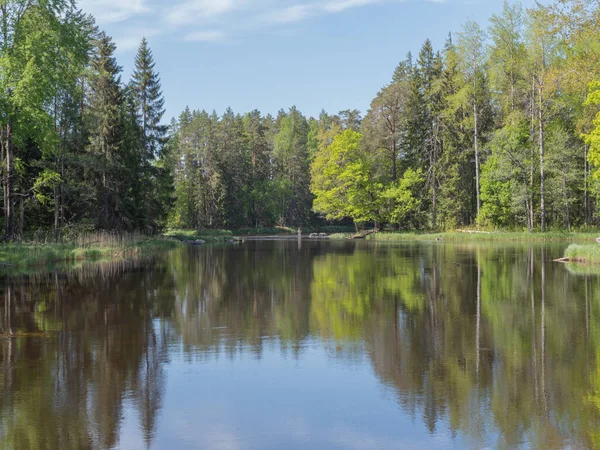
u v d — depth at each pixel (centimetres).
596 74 2762
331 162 5919
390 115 6047
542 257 2606
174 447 539
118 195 3669
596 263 2269
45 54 2653
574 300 1360
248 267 2325
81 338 989
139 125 4453
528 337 973
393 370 783
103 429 581
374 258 2733
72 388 713
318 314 1212
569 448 530
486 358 841
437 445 540
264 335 1012
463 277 1852
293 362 830
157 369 797
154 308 1294
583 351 874
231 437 562
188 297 1462
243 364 821
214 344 945
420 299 1405
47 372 782
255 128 9031
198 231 6731
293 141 9219
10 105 2578
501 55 4459
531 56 4247
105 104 3612
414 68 6144
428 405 646
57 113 3272
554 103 4319
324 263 2486
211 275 2006
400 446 539
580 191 4716
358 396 679
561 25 2714
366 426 588
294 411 631
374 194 5781
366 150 5991
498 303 1331
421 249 3391
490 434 563
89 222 3475
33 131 2672
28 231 3512
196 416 618
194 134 8325
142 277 1934
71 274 2019
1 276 1934
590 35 2647
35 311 1249
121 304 1351
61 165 3362
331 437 562
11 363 827
